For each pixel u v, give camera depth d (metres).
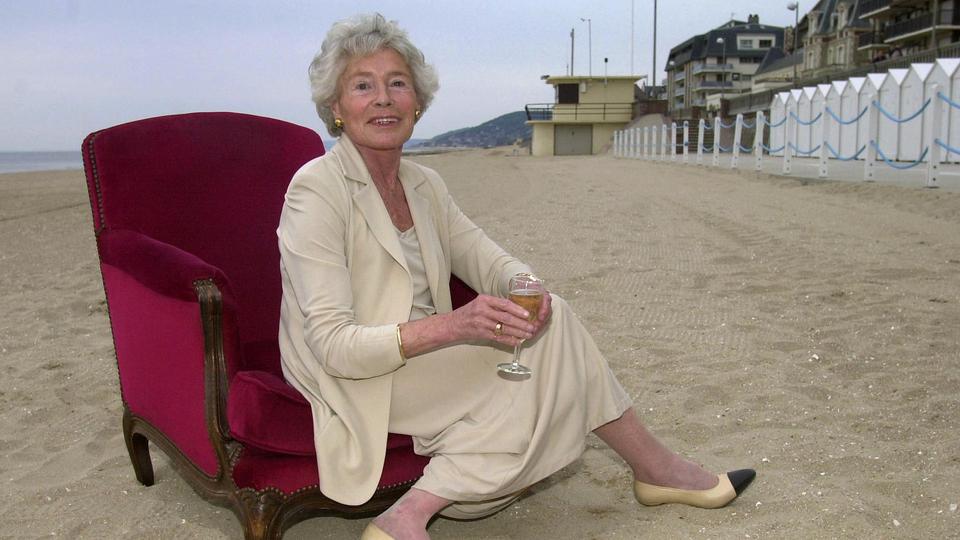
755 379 3.41
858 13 68.12
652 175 15.77
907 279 4.91
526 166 23.30
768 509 2.27
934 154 9.25
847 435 2.80
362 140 2.08
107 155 2.39
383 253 2.08
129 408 2.51
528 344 2.06
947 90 13.38
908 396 3.12
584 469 2.68
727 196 10.43
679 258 6.10
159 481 2.68
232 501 2.00
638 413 3.14
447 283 2.26
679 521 2.23
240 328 2.58
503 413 2.03
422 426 2.06
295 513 1.99
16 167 50.28
